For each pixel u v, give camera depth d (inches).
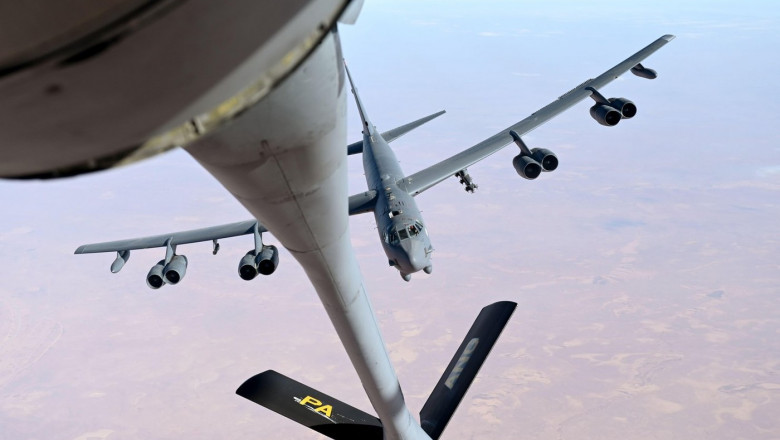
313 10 231.0
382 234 1508.4
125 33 180.9
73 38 176.2
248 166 364.2
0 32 171.3
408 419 924.0
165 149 236.1
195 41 196.9
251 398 1035.9
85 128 207.6
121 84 194.9
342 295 610.2
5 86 182.4
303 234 476.1
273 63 236.5
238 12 199.3
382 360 773.3
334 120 371.2
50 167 227.8
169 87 205.9
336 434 1013.2
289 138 351.3
